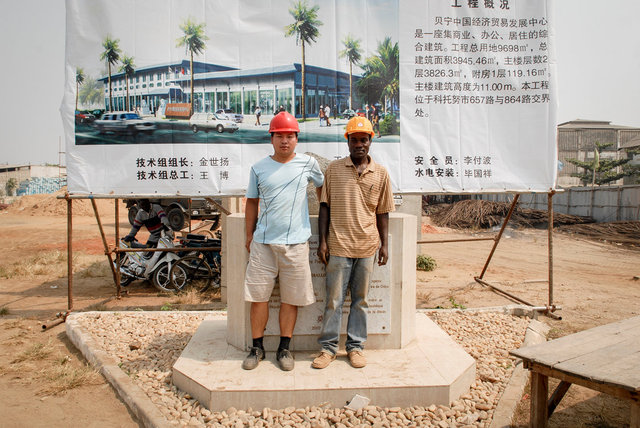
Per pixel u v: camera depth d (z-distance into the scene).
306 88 5.60
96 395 3.71
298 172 3.56
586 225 17.56
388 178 3.61
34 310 6.22
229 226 3.99
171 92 5.53
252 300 3.57
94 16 5.46
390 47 5.65
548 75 5.74
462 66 5.71
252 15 5.57
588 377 2.58
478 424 3.21
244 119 5.60
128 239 7.29
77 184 5.51
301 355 3.85
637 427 2.51
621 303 6.77
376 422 3.12
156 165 5.55
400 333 3.98
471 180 5.77
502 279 8.65
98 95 5.48
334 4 5.60
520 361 4.29
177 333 4.98
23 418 3.35
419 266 9.56
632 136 31.86
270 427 3.08
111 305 6.48
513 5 5.72
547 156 5.79
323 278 3.89
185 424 3.13
